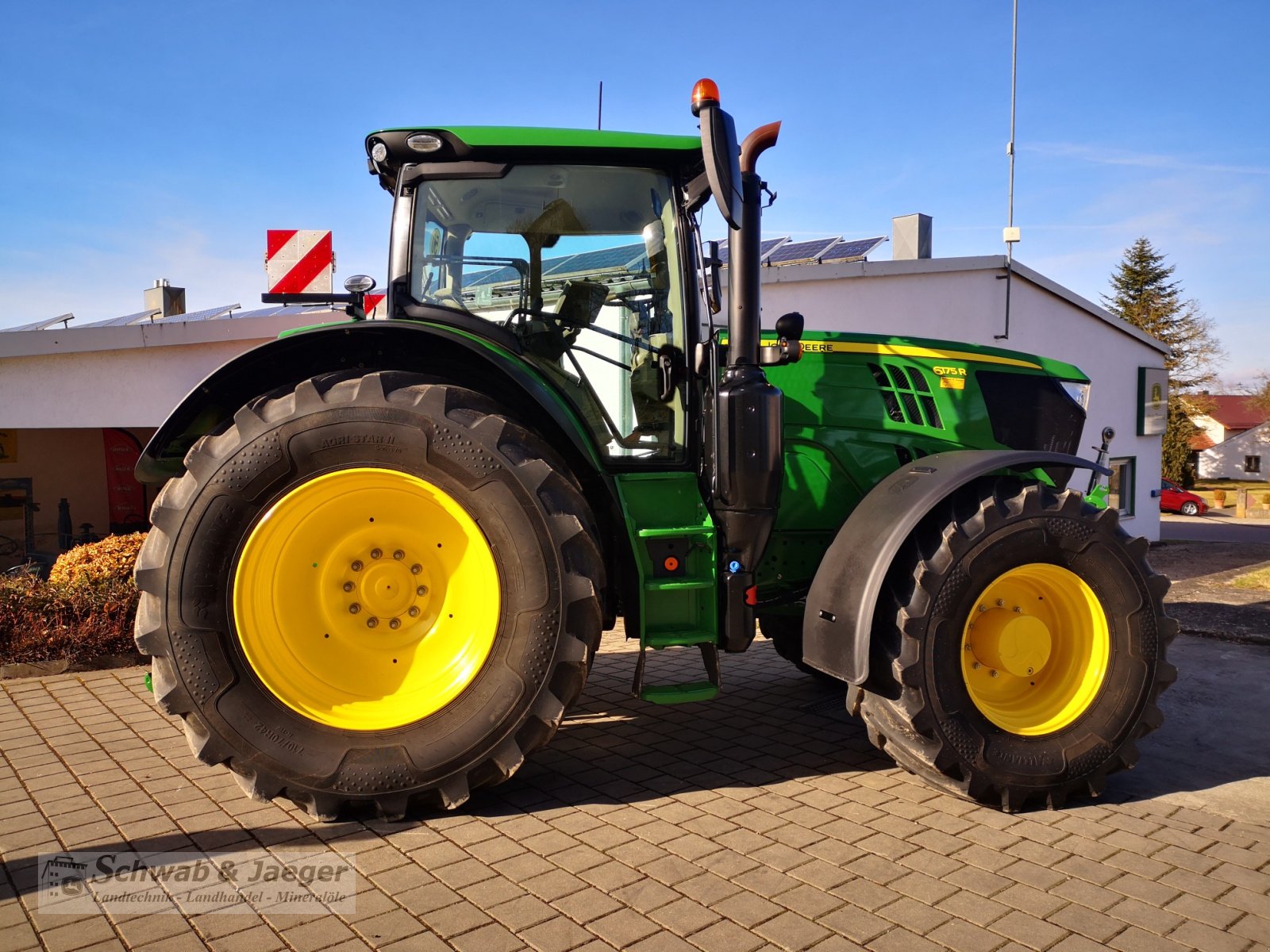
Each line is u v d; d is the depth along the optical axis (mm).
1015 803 3260
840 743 4016
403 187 3574
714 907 2531
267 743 2980
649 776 3590
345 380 3146
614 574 3582
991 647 3393
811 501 4035
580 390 3676
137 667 5363
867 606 3229
